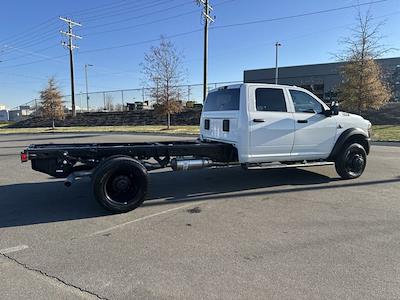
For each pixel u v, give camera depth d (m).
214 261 3.71
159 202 6.04
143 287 3.20
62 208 5.78
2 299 3.00
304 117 7.08
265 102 6.74
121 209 5.38
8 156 13.25
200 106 36.59
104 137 21.98
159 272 3.48
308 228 4.68
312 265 3.60
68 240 4.36
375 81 20.12
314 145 7.25
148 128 29.53
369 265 3.59
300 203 5.90
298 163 7.28
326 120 7.34
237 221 5.00
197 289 3.15
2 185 7.60
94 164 5.79
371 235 4.41
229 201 6.07
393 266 3.56
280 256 3.82
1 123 51.66
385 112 27.33
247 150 6.55
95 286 3.23
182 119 35.09
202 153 6.52
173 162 6.30
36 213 5.51
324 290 3.11
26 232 4.66
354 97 20.12
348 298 2.98
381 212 5.36
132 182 5.52
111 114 40.91
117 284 3.26
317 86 50.66
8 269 3.59
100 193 5.28
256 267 3.56
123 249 4.06
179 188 7.06
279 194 6.51
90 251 4.02
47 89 33.94
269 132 6.70
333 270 3.49
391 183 7.34
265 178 7.98
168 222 5.00
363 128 7.86
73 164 5.80
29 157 5.38
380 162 10.16
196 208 5.67
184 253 3.93
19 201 6.25
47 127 39.25
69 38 42.25
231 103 6.89
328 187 7.03
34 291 3.14
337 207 5.64
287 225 4.81
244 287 3.17
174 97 28.05
